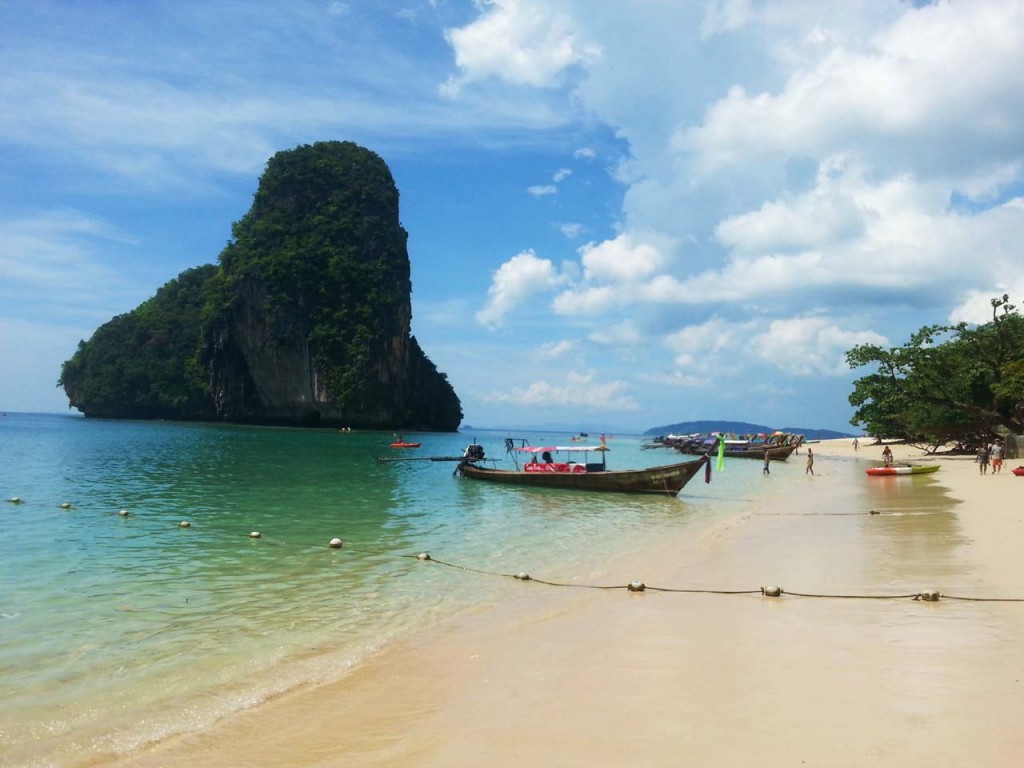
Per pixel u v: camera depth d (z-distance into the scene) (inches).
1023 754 168.1
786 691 219.8
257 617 344.8
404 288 4244.6
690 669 249.3
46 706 230.4
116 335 4768.7
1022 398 1555.1
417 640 305.0
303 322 3821.4
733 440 2807.6
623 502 933.8
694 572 448.8
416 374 4475.9
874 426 2591.0
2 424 3814.0
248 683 251.4
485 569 474.0
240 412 4082.2
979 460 1332.4
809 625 305.1
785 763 167.8
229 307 3929.6
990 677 226.7
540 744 187.5
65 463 1376.7
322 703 230.4
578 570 469.1
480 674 255.1
